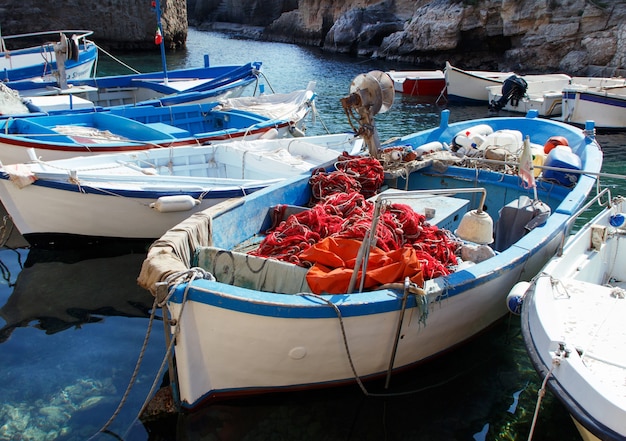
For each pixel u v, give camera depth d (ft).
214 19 199.21
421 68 99.04
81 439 14.32
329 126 53.36
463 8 95.04
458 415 15.33
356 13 125.08
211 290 12.88
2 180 22.98
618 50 78.95
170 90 45.27
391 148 24.40
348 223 17.54
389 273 14.48
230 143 29.96
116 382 16.61
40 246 25.32
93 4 107.86
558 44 86.33
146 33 113.09
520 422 15.15
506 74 67.87
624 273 18.44
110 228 24.48
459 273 15.51
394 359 15.37
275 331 13.38
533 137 29.55
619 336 13.09
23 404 15.61
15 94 36.70
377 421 15.01
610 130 50.49
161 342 18.76
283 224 18.44
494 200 23.89
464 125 30.17
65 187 22.89
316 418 15.01
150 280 13.69
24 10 103.96
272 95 41.22
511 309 15.48
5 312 20.45
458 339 17.10
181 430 14.40
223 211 18.06
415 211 20.06
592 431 11.02
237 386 14.60
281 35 155.74
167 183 24.56
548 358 12.53
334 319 13.50
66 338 18.86
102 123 34.06
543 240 17.87
